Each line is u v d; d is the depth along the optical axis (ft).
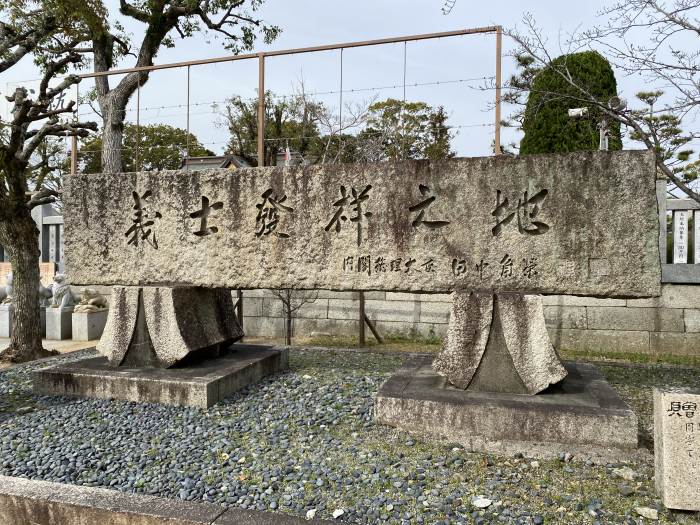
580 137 29.22
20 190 24.31
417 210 15.26
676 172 38.91
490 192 14.62
